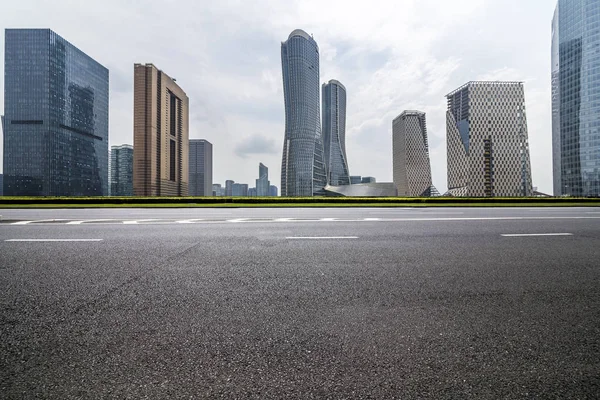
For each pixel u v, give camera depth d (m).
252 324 2.42
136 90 125.44
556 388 1.73
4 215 11.72
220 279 3.52
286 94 159.88
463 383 1.76
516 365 1.92
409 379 1.79
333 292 3.12
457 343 2.16
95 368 1.87
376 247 5.29
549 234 6.68
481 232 6.94
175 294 3.05
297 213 12.68
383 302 2.87
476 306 2.79
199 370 1.86
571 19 105.50
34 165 115.75
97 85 144.12
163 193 136.00
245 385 1.74
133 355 2.00
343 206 19.64
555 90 117.50
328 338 2.21
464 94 130.38
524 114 127.38
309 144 154.88
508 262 4.32
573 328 2.39
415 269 3.96
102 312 2.63
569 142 106.00
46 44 117.50
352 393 1.68
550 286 3.33
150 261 4.32
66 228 7.59
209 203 22.41
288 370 1.87
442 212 12.93
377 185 112.75
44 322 2.44
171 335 2.25
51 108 118.62
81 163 133.62
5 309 2.69
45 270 3.87
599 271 3.91
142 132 125.56
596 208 16.16
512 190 125.31
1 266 4.04
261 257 4.57
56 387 1.72
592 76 98.69
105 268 3.96
